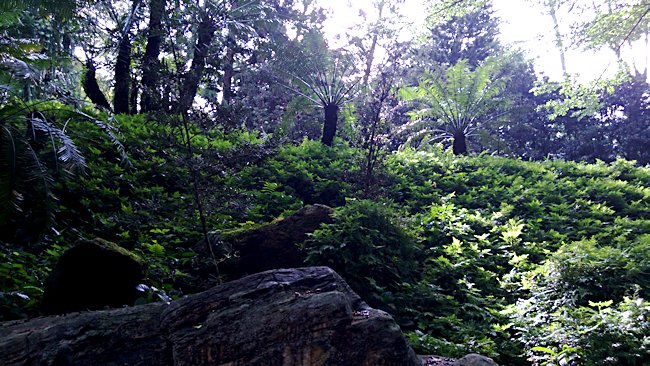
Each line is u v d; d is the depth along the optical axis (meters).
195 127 5.50
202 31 5.44
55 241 5.76
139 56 5.43
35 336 2.71
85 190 7.09
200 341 2.72
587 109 14.74
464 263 6.47
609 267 5.74
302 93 14.37
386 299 5.53
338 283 3.15
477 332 4.93
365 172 9.27
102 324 2.80
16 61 6.50
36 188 5.44
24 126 5.87
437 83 15.71
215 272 5.71
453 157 13.27
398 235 6.54
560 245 7.72
